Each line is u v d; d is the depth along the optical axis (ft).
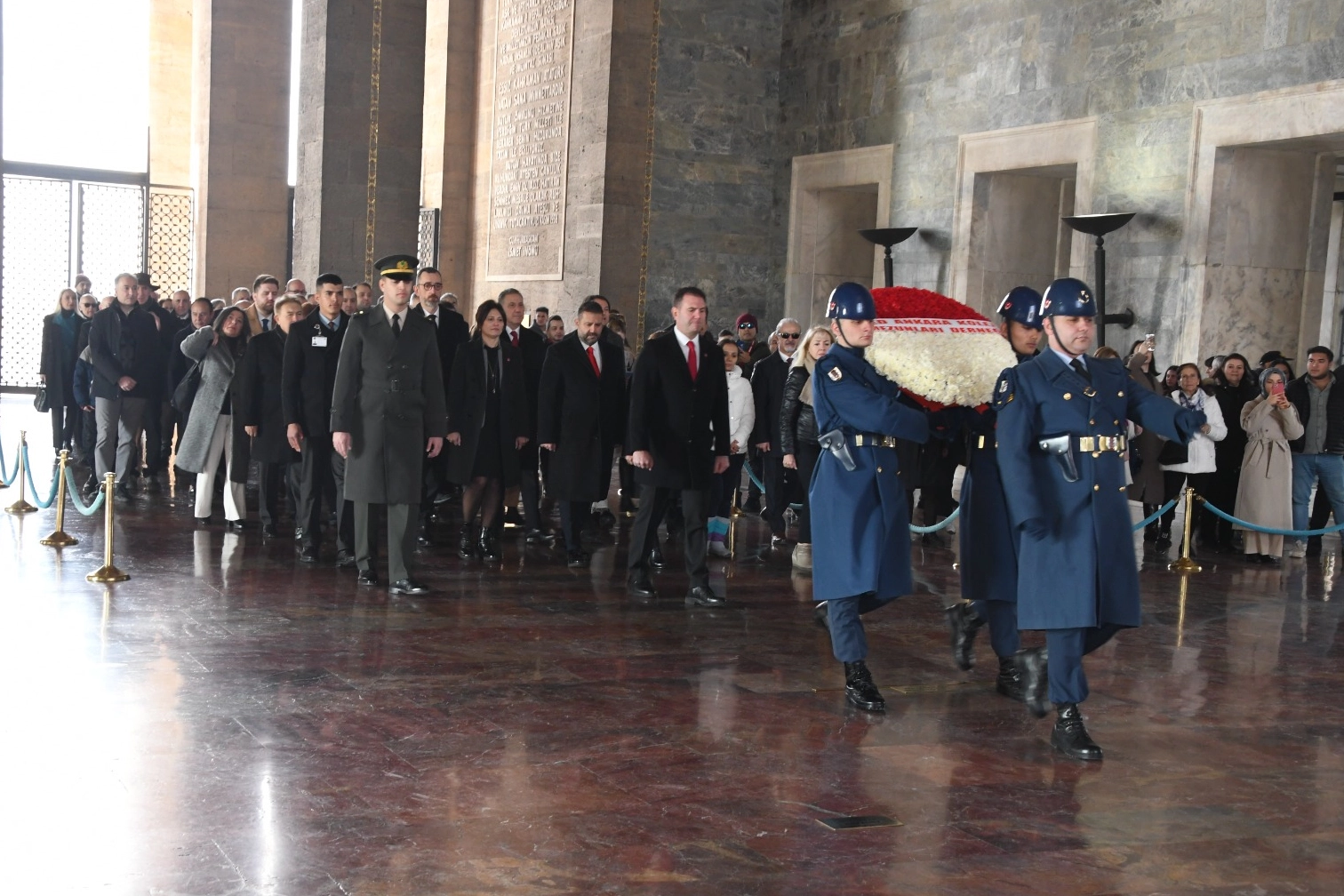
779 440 36.27
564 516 32.12
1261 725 20.39
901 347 19.99
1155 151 49.39
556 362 31.37
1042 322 20.54
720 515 34.81
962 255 58.59
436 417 27.99
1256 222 47.60
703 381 27.73
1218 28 46.98
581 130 63.46
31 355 80.84
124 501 38.81
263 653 22.03
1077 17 52.85
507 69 72.28
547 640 23.97
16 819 14.23
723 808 15.56
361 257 59.31
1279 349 48.52
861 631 20.58
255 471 47.44
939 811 15.80
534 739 18.02
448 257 78.84
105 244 82.79
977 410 20.81
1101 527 18.26
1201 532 41.39
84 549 30.81
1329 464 39.75
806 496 32.63
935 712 20.30
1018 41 55.88
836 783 16.66
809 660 23.34
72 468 45.42
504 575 30.30
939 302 20.97
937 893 13.29
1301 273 48.49
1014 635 21.22
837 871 13.76
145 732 17.49
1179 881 13.91
